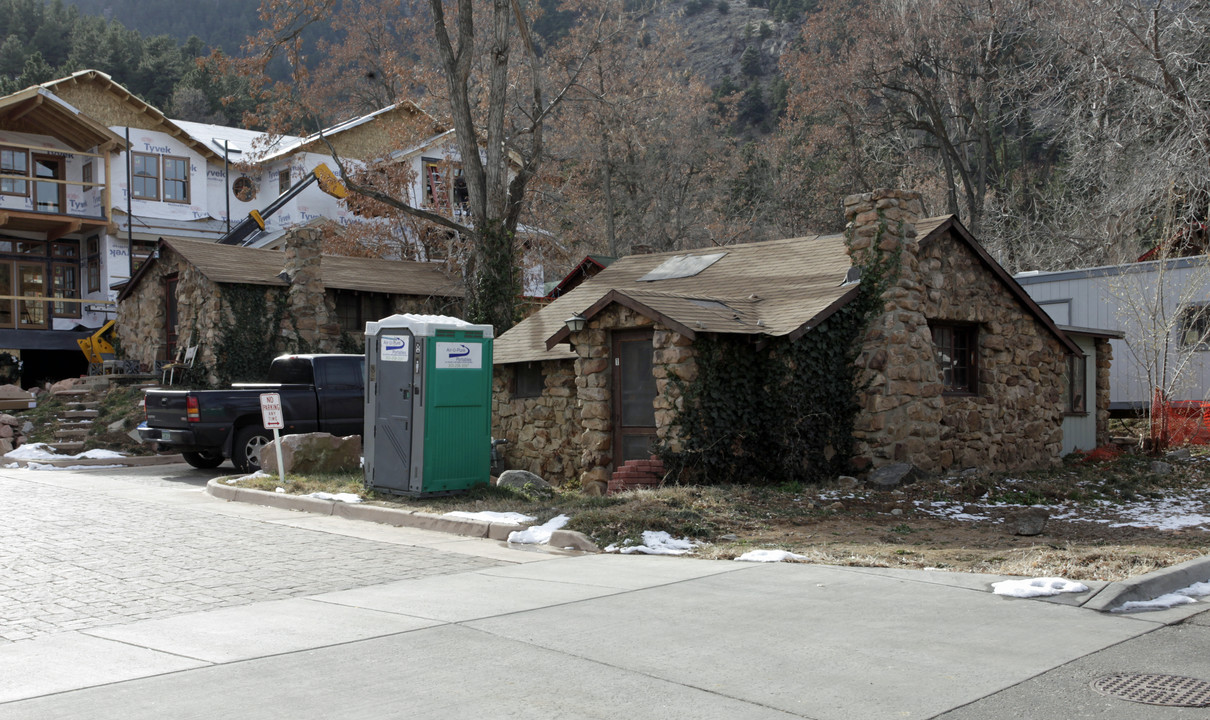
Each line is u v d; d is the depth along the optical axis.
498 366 18.88
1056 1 32.88
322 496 12.84
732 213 52.00
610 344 15.34
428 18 50.00
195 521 11.59
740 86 89.50
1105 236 29.89
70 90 35.28
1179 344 21.73
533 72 25.20
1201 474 17.12
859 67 41.53
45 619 6.82
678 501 11.90
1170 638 6.13
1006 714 4.76
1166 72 27.89
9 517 11.77
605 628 6.50
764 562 8.98
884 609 6.96
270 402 14.37
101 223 33.38
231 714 4.79
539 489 13.74
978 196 42.84
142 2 122.75
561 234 45.50
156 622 6.73
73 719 4.70
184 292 25.22
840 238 17.67
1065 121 32.94
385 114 40.28
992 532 10.98
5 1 80.06
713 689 5.18
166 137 36.84
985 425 17.22
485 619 6.77
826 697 5.04
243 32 116.50
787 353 14.69
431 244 34.84
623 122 42.97
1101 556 8.88
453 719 4.73
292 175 37.91
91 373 28.47
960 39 40.53
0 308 33.97
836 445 15.20
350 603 7.32
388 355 12.92
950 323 16.98
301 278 24.78
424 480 12.52
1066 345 19.28
